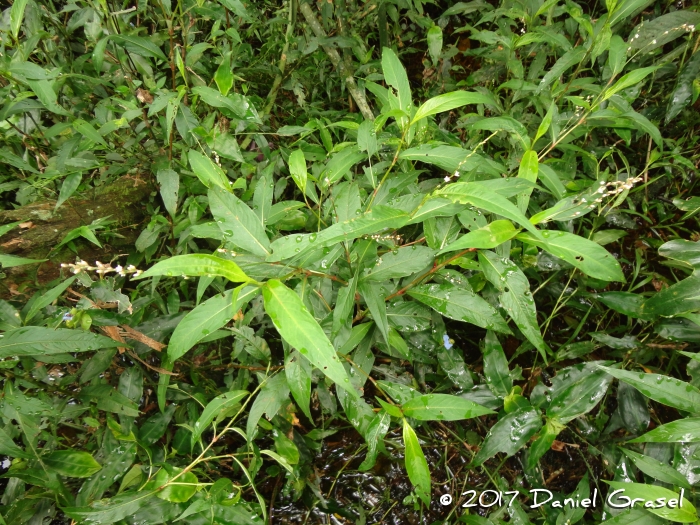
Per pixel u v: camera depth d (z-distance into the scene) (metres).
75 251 2.24
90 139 2.08
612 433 2.38
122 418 1.98
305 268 1.56
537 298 2.74
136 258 2.50
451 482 2.49
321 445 2.53
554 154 2.91
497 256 1.65
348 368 1.93
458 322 2.78
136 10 2.22
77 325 1.73
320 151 2.53
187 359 2.51
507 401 2.01
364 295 1.64
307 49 2.79
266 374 2.00
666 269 2.85
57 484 1.70
